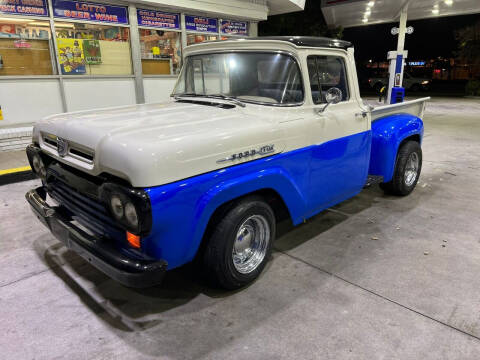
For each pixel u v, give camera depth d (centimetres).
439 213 463
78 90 780
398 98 1283
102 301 287
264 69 328
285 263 344
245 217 280
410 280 315
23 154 662
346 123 367
